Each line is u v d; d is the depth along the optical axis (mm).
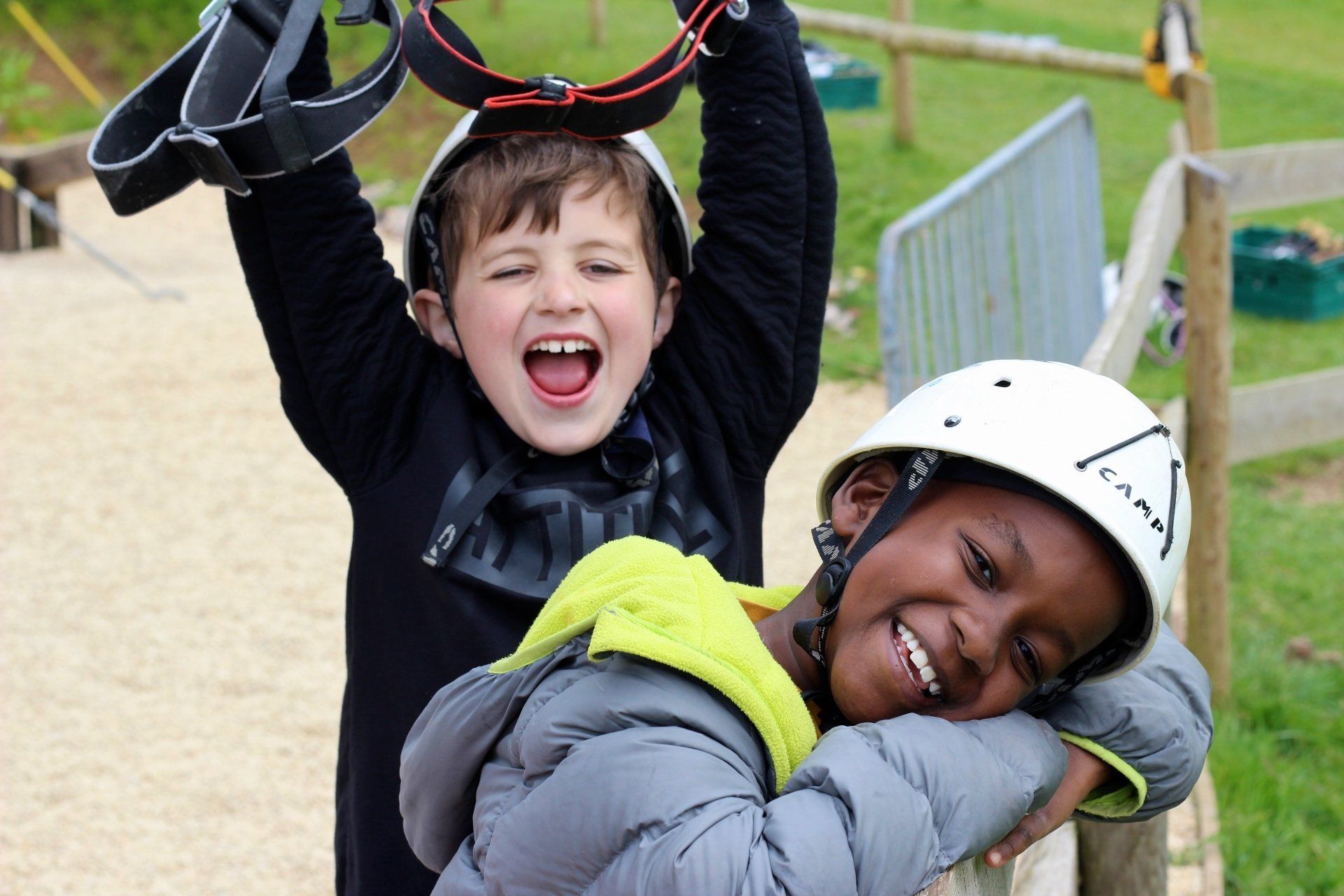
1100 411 1387
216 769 3729
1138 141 10859
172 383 6969
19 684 4156
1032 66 7180
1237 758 3732
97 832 3436
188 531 5324
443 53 1557
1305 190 4500
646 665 1268
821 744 1225
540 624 1372
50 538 5223
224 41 1635
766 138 1889
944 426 1374
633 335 1727
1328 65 13742
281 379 1751
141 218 10742
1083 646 1362
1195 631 4211
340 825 1825
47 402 6656
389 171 10672
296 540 5266
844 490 1470
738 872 1105
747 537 1904
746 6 1799
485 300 1695
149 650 4395
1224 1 16672
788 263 1892
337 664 4328
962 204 3617
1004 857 1365
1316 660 4492
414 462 1731
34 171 9453
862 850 1124
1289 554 5301
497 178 1675
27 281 8789
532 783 1279
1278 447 4504
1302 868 3352
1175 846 3283
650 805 1154
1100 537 1332
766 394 1892
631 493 1748
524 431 1716
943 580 1317
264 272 1703
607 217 1702
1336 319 8164
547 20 13242
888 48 8117
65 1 13773
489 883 1244
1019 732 1312
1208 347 4160
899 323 3076
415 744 1421
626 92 1631
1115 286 6406
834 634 1390
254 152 1493
